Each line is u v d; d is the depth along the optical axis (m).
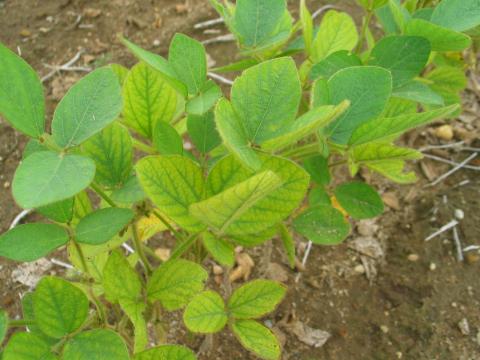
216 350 0.81
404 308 0.86
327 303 0.87
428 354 0.82
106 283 0.47
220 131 0.34
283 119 0.40
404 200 1.00
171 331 0.83
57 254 0.92
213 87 0.48
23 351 0.40
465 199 0.99
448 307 0.86
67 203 0.43
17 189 0.31
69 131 0.38
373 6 0.62
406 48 0.54
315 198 0.65
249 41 0.55
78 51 1.24
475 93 1.17
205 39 1.26
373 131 0.46
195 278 0.49
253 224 0.44
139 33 1.27
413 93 0.57
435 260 0.92
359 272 0.91
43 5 1.33
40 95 0.38
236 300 0.53
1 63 0.36
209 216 0.39
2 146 1.07
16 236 0.41
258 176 0.32
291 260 0.60
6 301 0.87
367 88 0.46
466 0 0.55
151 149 0.55
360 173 1.02
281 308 0.86
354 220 0.96
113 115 0.38
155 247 0.92
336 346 0.83
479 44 0.89
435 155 1.08
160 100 0.52
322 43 0.65
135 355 0.47
